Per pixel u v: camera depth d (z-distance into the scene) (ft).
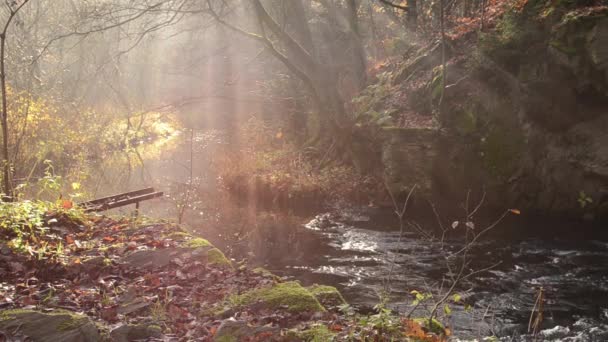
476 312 25.90
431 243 37.65
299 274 31.94
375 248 36.88
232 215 45.11
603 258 34.04
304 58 58.44
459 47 55.62
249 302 18.03
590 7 42.96
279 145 69.77
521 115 46.70
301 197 50.47
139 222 25.16
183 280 19.36
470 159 48.39
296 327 16.66
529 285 29.73
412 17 75.41
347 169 56.75
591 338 23.34
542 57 44.57
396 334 16.57
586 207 43.55
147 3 57.72
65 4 74.02
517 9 47.67
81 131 64.90
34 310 15.71
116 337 14.99
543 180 45.91
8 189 30.55
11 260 19.24
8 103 44.96
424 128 49.47
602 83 41.34
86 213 26.53
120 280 19.21
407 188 49.24
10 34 66.85
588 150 42.98
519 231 40.24
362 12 88.74
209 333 15.88
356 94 66.03
